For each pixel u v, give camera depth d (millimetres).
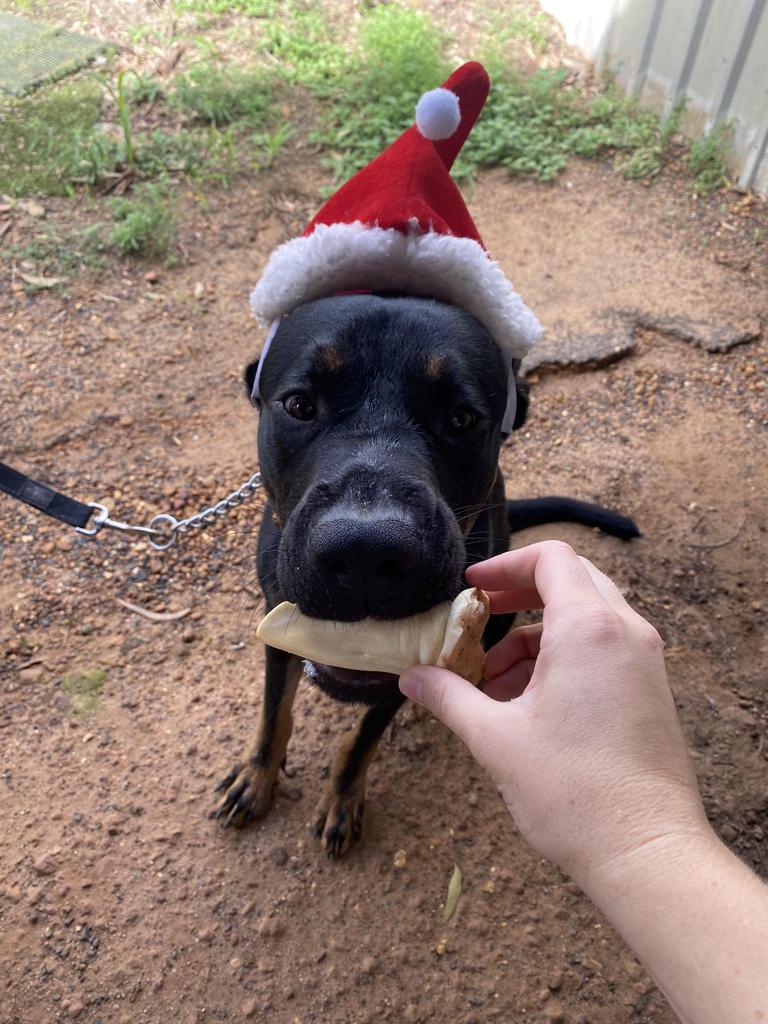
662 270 1041
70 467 763
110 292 943
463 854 560
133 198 1052
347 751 537
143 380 853
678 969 263
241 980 494
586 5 1363
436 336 433
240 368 881
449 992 499
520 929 528
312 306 457
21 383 830
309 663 450
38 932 500
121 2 1362
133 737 593
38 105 1146
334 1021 484
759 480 824
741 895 266
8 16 1306
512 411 503
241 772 559
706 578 744
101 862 531
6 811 547
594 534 770
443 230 458
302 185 1114
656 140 1233
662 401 896
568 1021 494
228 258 1007
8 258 953
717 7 1134
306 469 430
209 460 785
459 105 517
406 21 1356
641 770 292
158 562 700
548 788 299
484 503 500
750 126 1134
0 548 695
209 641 655
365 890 537
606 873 285
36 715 598
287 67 1299
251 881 533
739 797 605
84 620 656
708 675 677
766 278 1033
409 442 417
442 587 377
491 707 323
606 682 303
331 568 357
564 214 1120
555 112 1272
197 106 1183
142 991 485
